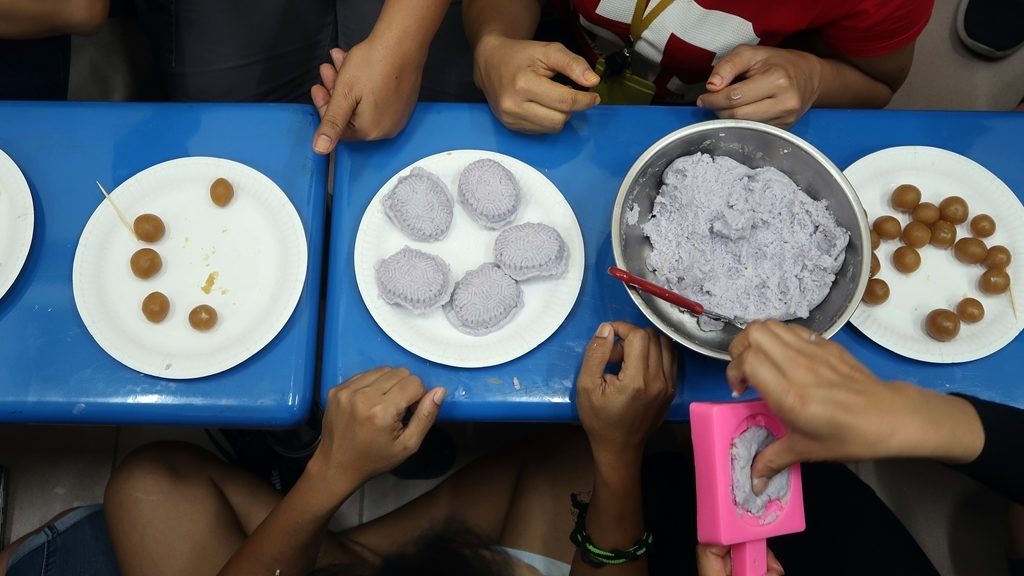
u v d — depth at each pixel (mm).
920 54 1639
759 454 644
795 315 746
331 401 773
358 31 1324
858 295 697
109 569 1125
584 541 880
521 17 1036
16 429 1381
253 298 813
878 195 885
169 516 1088
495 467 1188
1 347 785
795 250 749
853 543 1012
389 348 803
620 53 1050
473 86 1300
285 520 850
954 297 845
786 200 749
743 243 756
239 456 1330
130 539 1081
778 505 661
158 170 842
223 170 845
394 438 767
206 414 779
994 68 1632
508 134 882
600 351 746
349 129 842
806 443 596
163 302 790
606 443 806
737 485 646
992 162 898
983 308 818
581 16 1068
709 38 998
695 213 761
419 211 811
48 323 798
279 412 782
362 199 857
